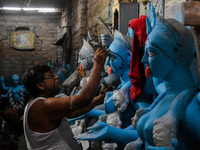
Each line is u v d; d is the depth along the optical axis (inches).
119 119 108.4
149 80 96.0
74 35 464.1
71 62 486.0
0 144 141.7
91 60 167.2
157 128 70.7
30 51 669.3
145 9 173.2
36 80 87.4
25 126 84.0
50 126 82.7
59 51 659.4
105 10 284.0
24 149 251.1
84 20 396.8
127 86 108.0
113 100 107.5
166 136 69.2
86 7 396.5
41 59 671.1
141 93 101.3
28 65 666.2
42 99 83.9
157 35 72.2
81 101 81.0
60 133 84.8
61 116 82.2
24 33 659.4
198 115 67.0
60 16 671.1
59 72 303.6
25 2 569.3
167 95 78.0
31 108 83.1
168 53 72.0
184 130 71.8
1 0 558.6
